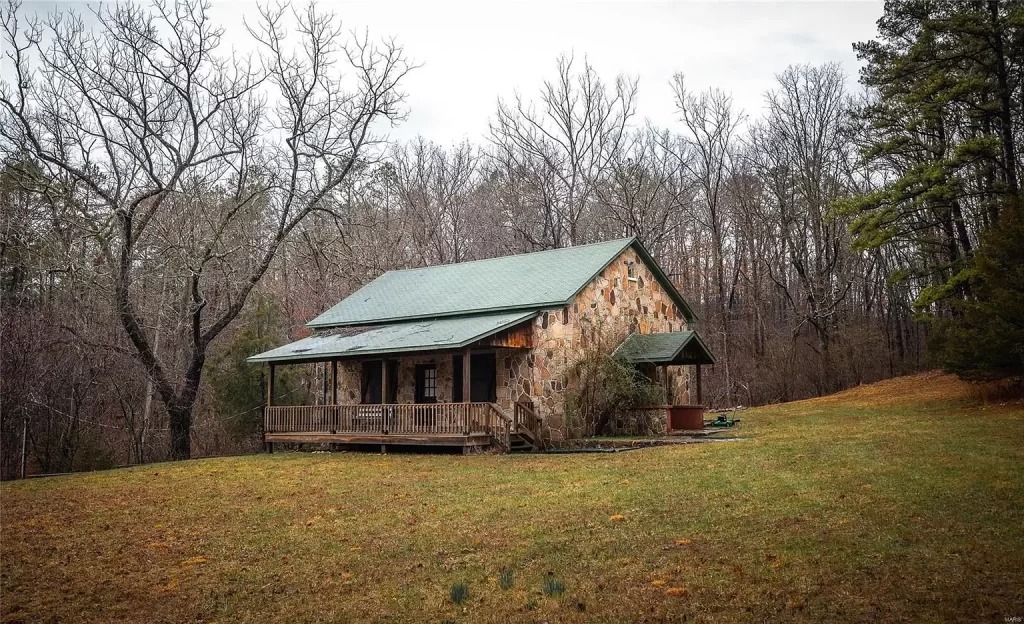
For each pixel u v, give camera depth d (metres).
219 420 30.41
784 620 6.57
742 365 47.12
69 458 27.23
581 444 22.14
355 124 30.20
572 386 24.09
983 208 28.73
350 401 27.69
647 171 49.41
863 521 9.48
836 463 13.91
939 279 36.03
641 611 6.99
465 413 21.34
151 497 14.98
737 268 49.56
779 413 30.98
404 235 46.84
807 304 46.12
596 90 49.69
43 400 26.92
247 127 28.86
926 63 28.41
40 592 8.41
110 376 30.41
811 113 46.78
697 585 7.57
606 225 49.19
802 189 46.06
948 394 28.06
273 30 29.00
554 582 7.78
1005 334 21.55
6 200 28.73
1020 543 8.16
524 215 49.41
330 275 42.53
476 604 7.45
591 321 25.06
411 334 23.75
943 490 10.86
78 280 28.33
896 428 19.34
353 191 43.53
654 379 26.16
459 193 52.16
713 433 22.84
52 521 12.57
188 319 34.03
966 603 6.64
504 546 9.45
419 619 7.16
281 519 11.95
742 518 10.09
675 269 54.09
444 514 11.66
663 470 14.83
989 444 14.80
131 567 9.34
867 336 42.28
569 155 50.00
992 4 25.86
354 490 14.69
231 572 8.95
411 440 22.42
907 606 6.68
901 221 32.72
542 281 25.03
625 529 9.94
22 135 26.61
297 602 7.81
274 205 40.28
